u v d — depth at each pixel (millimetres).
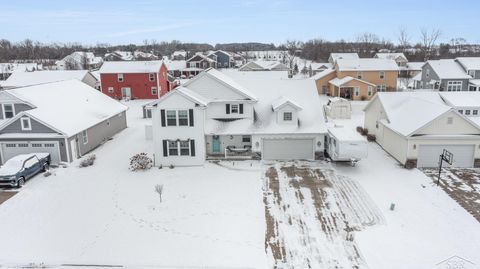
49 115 25703
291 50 149625
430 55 105500
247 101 26109
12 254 14641
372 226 16594
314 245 15109
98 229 16547
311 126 25750
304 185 21359
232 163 25234
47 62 114438
